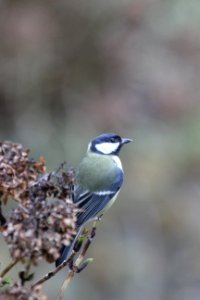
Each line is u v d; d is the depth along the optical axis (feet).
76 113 47.09
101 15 47.62
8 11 43.68
